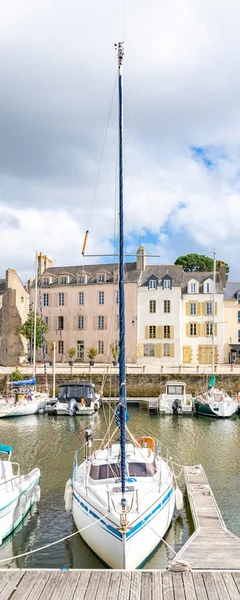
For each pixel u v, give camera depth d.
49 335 56.66
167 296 52.69
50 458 20.50
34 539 12.42
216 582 8.17
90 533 10.97
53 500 15.19
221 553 9.91
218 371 41.69
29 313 56.72
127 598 7.66
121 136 11.97
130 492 11.64
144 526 10.45
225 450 22.22
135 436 25.52
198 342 52.81
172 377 40.47
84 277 56.44
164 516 11.73
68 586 8.06
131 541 9.85
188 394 36.66
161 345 52.31
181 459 20.47
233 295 55.19
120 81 12.08
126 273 55.06
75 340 55.75
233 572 8.52
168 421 30.39
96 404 34.16
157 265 56.19
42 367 45.53
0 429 27.62
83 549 11.69
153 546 10.89
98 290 55.47
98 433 26.30
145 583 8.16
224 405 31.52
